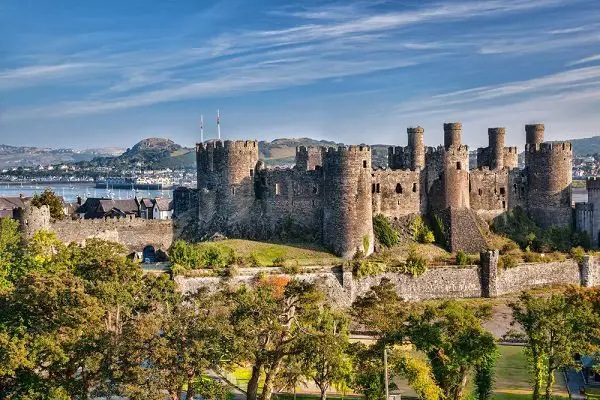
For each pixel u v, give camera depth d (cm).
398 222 15100
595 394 8481
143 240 15588
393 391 7888
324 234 14125
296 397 8350
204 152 15625
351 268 12381
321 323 8194
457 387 7862
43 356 6825
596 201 15875
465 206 15350
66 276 7812
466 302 12456
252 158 15350
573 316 8088
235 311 7381
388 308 9238
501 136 17375
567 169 16150
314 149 16738
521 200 16375
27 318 7238
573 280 14262
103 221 15225
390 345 7944
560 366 8319
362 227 13700
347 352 7969
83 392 6825
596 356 8819
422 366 7625
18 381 6819
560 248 15550
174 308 7844
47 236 12456
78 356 6806
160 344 6469
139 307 8400
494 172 16075
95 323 7231
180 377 6550
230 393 8025
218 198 15350
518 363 9594
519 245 15525
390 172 15162
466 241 14912
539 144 16175
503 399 8206
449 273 13075
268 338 7425
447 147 15325
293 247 13875
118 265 8962
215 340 6725
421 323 7956
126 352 6444
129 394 6238
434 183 15362
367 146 13812
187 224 16025
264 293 8450
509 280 13488
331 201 13775
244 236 14962
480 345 7688
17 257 11300
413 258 12912
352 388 7931
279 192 15038
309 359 7425
